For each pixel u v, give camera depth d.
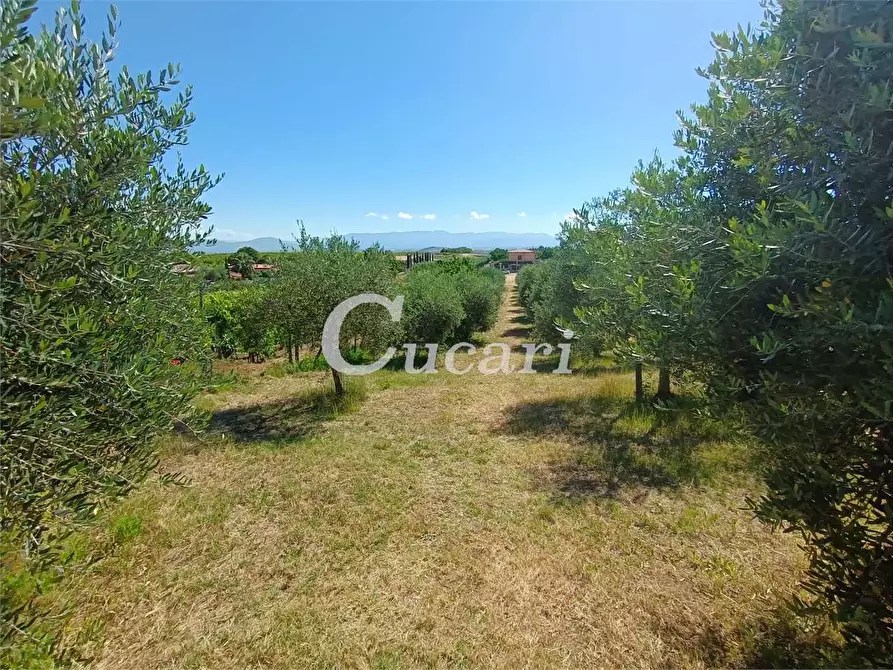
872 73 1.39
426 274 13.88
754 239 1.48
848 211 1.45
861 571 1.71
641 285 2.12
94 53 1.99
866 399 1.38
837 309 1.33
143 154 1.96
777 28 1.78
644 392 7.57
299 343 7.64
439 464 5.12
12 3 1.52
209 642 2.56
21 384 1.59
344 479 4.71
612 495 4.27
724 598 2.84
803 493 1.66
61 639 2.46
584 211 6.13
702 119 2.01
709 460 4.92
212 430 6.39
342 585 3.04
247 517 3.93
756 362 1.75
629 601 2.86
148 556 3.34
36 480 1.66
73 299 1.82
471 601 2.89
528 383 9.25
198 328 2.71
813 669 2.23
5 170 1.58
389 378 9.78
